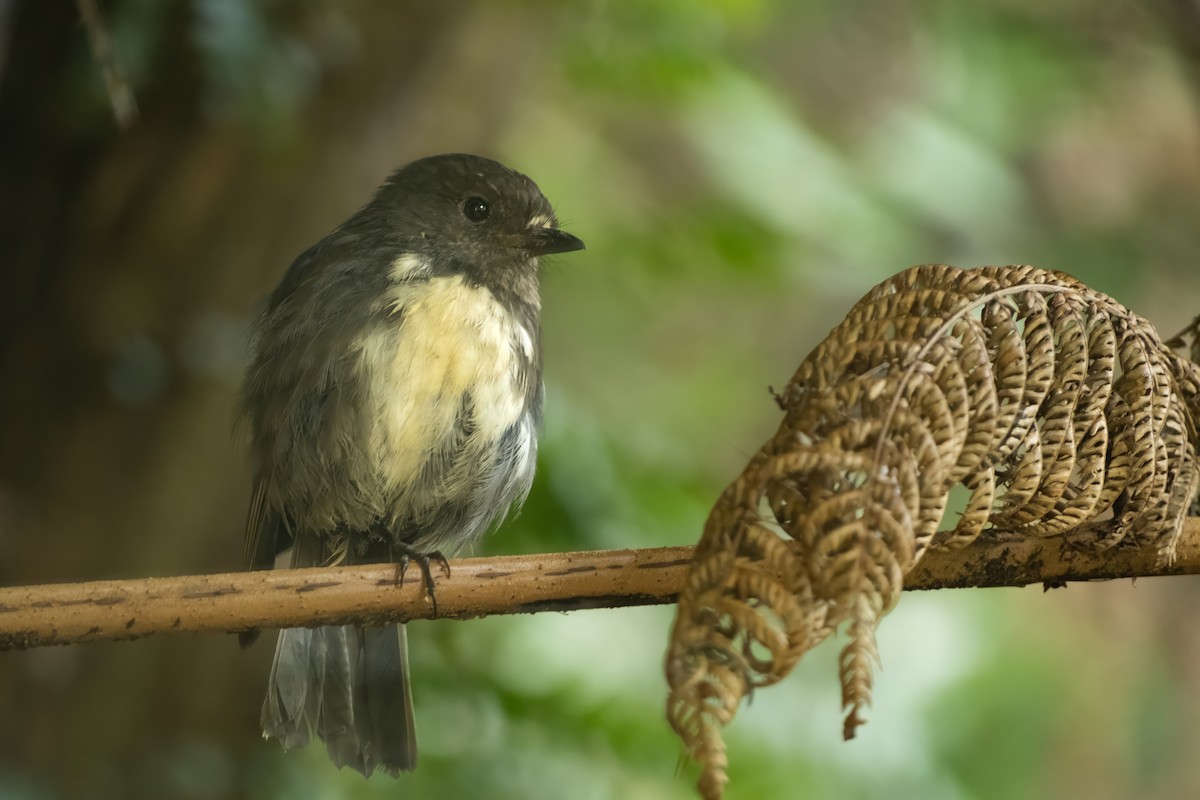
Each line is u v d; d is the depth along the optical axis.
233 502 10.45
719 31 12.24
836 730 12.03
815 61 15.81
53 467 10.09
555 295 14.81
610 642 10.84
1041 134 15.12
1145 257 15.34
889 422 4.24
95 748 10.01
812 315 16.62
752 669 3.90
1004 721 13.46
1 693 9.86
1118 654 16.03
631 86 12.28
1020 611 14.96
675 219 13.30
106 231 10.12
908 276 4.82
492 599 5.23
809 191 12.63
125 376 10.12
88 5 6.87
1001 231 14.20
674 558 5.22
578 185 13.97
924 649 13.30
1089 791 14.96
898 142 13.63
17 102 10.05
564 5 11.37
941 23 14.67
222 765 10.30
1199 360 5.90
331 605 5.13
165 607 4.99
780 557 4.04
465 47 11.00
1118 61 14.59
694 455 12.84
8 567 10.00
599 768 10.28
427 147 11.38
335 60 9.95
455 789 9.97
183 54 9.52
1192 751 15.71
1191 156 15.22
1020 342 4.64
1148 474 4.88
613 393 15.09
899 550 4.00
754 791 10.89
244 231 10.26
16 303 10.20
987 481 4.50
